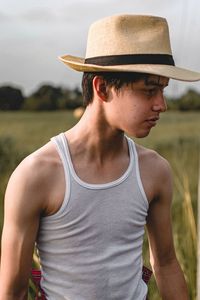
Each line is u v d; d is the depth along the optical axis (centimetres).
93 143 216
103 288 219
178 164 498
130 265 223
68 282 218
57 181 213
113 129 215
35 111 2512
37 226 215
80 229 214
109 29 215
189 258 359
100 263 217
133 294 225
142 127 209
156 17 215
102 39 216
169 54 216
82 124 219
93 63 217
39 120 1681
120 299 222
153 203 236
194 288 346
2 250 216
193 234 365
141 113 207
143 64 209
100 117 215
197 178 535
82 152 217
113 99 210
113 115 211
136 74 204
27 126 1518
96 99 215
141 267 232
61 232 215
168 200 236
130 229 221
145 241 407
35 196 211
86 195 213
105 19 216
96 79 212
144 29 214
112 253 218
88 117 217
